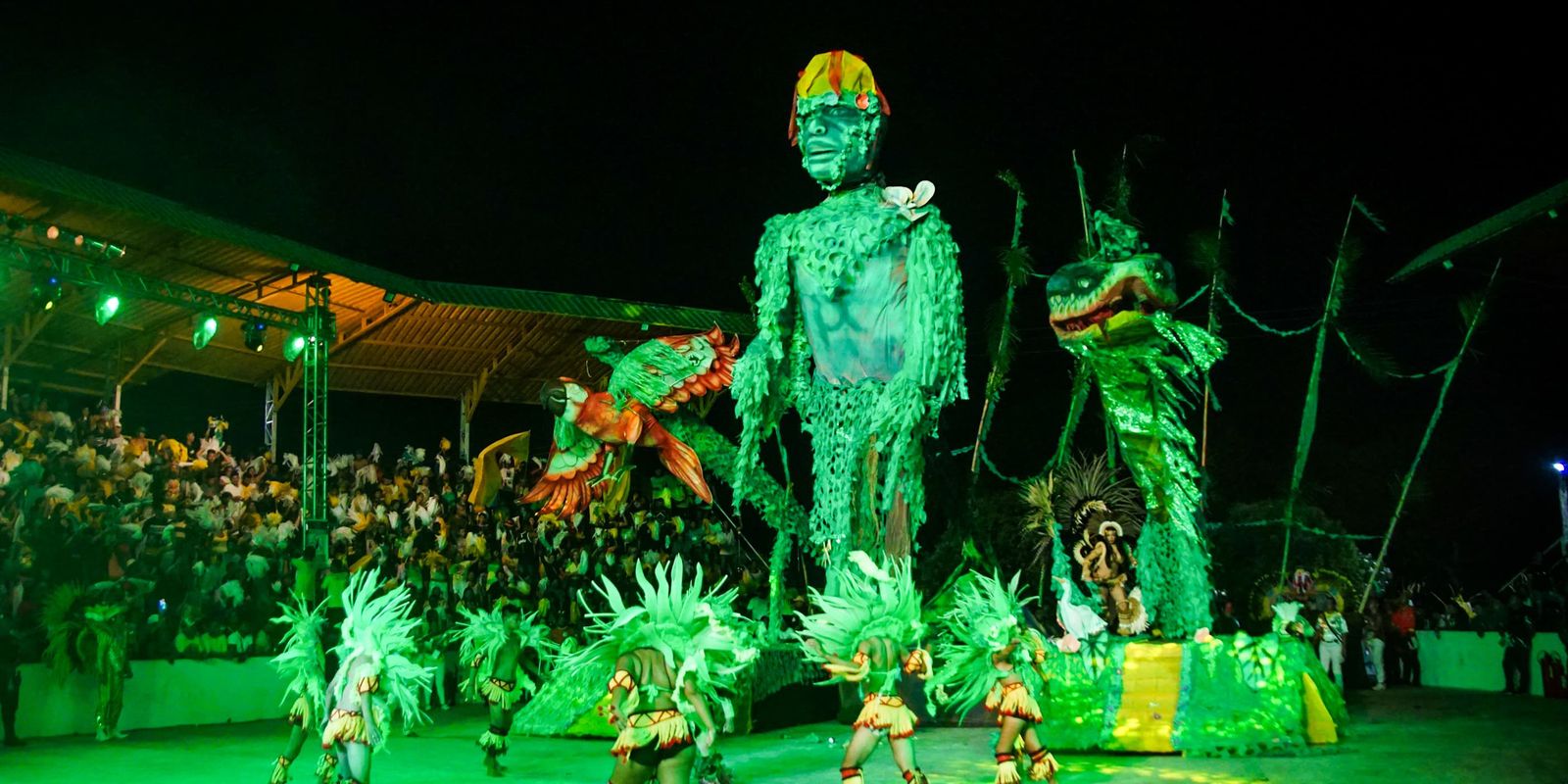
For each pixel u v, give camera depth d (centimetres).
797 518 1633
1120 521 1648
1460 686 2253
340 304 2478
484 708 2041
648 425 1917
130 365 2498
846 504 1438
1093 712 1242
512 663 1214
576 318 2709
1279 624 1335
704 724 775
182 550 1917
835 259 1438
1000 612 971
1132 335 1393
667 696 781
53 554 1758
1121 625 1576
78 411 2498
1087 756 1214
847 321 1455
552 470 1969
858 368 1462
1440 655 2323
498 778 1179
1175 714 1223
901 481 1434
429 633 2048
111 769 1260
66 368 2433
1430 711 1689
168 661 1706
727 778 1028
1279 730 1220
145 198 1869
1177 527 1400
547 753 1376
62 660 1538
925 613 1386
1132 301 1388
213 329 2055
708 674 790
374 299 2512
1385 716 1611
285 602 1998
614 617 795
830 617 921
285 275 2239
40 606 1619
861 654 896
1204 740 1203
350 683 919
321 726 1025
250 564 1928
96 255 1856
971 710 1498
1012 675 962
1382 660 2262
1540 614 2058
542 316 2683
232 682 1800
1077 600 1348
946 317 1438
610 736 1473
